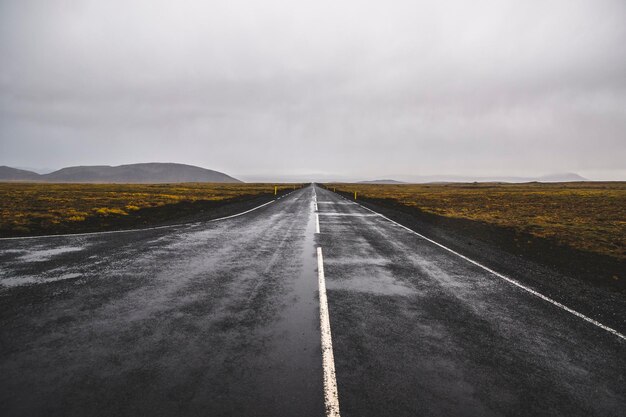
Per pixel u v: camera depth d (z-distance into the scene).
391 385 2.97
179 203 24.97
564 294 5.94
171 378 2.97
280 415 2.52
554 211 24.27
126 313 4.46
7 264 6.93
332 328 4.16
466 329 4.28
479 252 9.65
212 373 3.06
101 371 3.05
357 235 12.03
